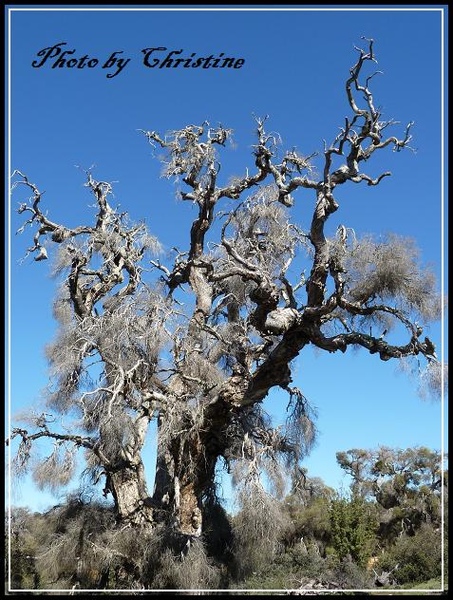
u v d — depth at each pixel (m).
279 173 23.17
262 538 23.25
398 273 20.77
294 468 25.42
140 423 25.03
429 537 39.50
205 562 23.06
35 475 23.80
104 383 24.73
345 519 38.97
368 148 20.52
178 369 24.48
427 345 20.41
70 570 24.62
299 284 23.94
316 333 21.69
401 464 54.16
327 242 20.98
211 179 28.75
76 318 26.94
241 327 25.62
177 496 23.61
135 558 23.48
